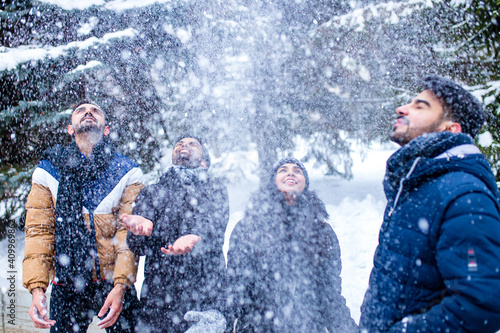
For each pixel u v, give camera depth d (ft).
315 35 17.89
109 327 6.52
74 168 6.30
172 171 6.62
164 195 6.30
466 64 15.03
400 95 17.69
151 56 16.75
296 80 19.30
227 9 17.40
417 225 3.85
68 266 6.16
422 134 4.33
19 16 15.17
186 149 6.88
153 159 18.52
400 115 4.59
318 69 18.65
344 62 17.76
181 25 16.66
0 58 13.92
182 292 6.14
